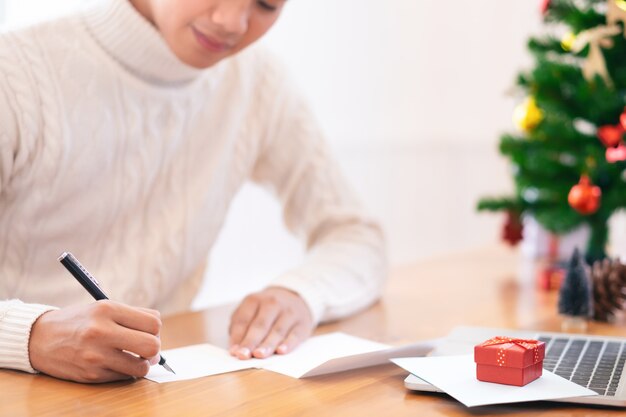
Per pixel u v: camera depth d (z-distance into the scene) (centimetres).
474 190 353
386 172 311
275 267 266
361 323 136
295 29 264
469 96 347
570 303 136
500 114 349
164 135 143
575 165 179
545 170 180
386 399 94
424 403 93
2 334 102
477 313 143
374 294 149
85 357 96
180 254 147
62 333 99
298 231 168
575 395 91
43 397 93
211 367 106
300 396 95
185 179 148
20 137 126
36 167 129
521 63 344
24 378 99
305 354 113
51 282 137
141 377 101
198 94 146
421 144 329
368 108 299
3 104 123
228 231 251
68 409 89
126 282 141
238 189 159
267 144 163
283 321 120
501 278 176
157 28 131
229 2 115
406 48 318
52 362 99
